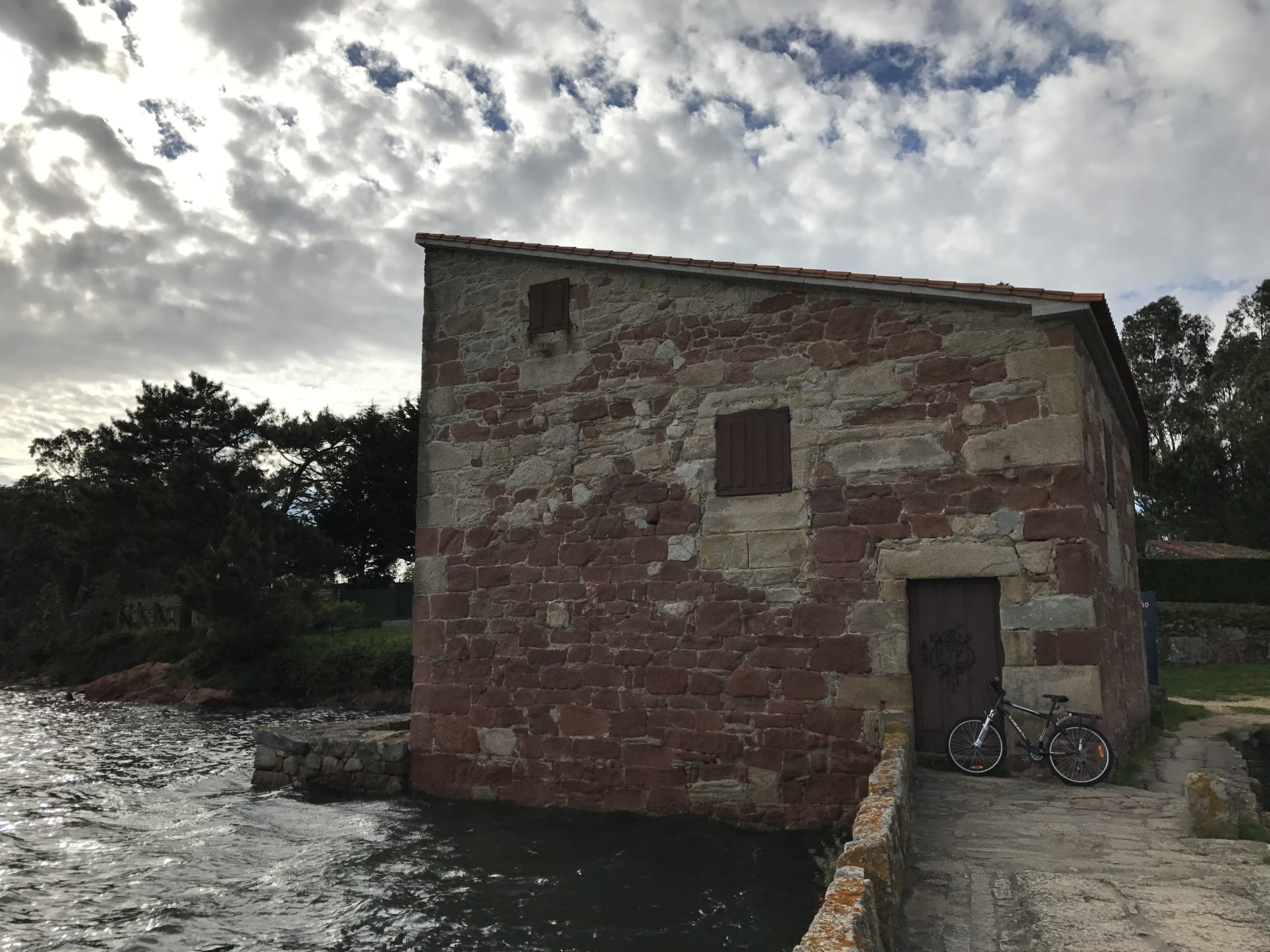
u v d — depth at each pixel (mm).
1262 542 27078
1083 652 7051
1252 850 4848
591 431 9648
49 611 33250
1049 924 3797
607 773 8977
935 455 7867
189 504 28516
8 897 7246
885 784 5320
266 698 22938
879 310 8297
